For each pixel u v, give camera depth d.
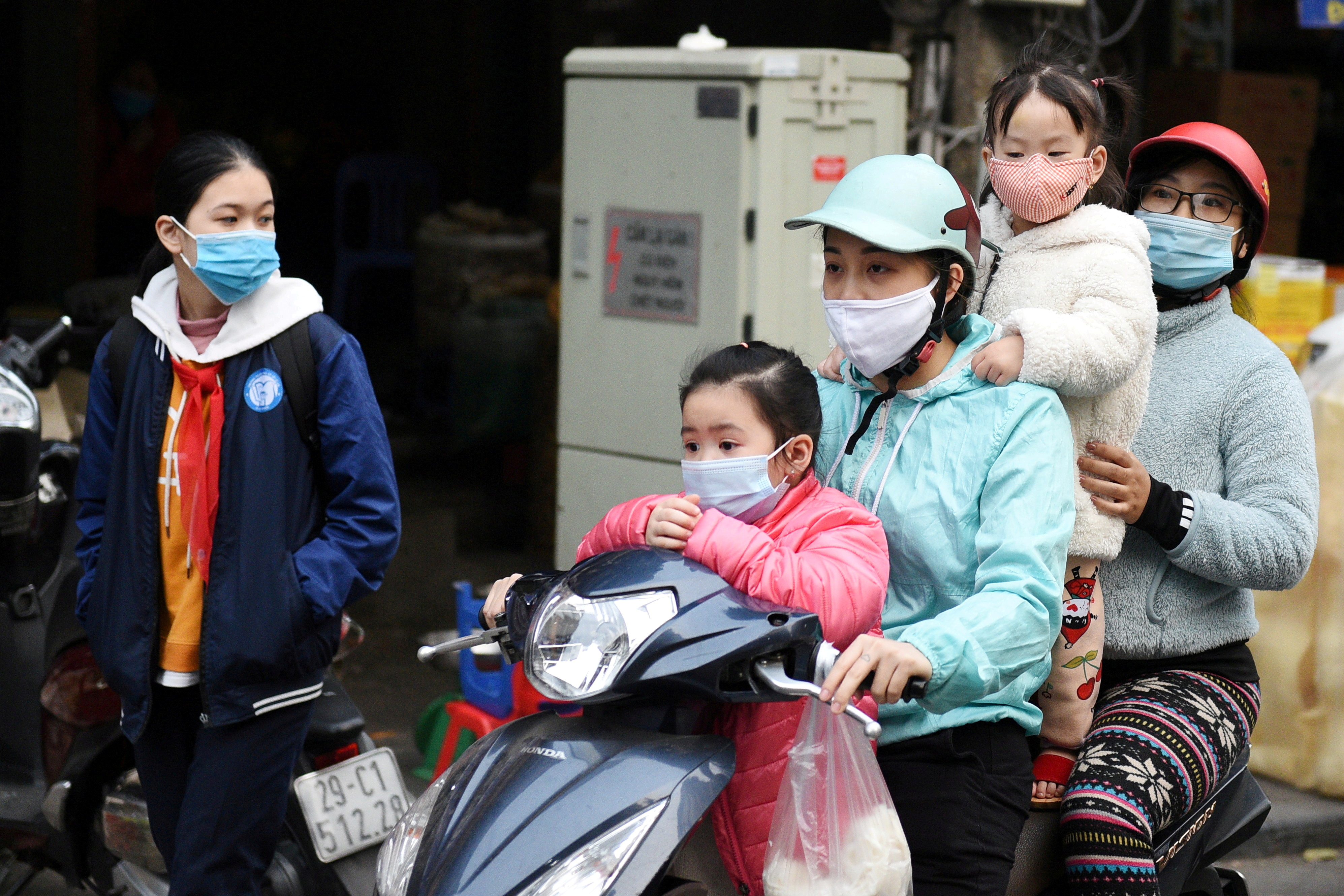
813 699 2.39
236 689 3.15
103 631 3.25
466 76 11.27
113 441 3.39
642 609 2.31
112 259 9.17
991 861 2.65
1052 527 2.56
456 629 7.11
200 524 3.18
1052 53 3.09
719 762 2.34
